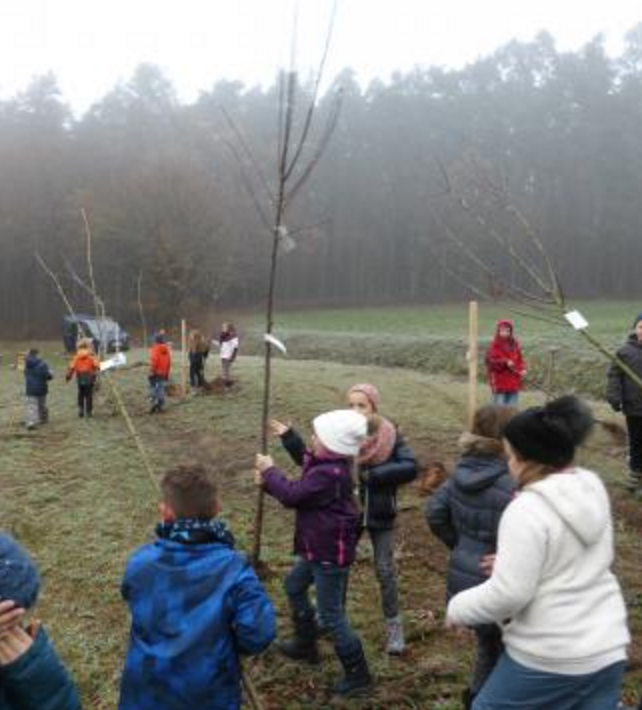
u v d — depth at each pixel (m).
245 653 3.45
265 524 8.88
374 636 5.92
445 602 6.48
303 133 6.09
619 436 12.26
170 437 14.64
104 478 11.59
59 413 19.05
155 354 17.42
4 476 12.26
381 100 65.38
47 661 2.55
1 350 46.44
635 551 7.42
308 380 20.30
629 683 5.12
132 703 3.41
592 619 3.11
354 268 65.06
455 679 5.26
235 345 19.89
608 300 55.75
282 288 63.78
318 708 4.99
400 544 7.86
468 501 4.25
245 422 15.27
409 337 27.44
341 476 4.86
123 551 8.36
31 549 8.65
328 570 4.88
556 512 3.12
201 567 3.43
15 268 53.84
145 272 43.91
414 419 14.44
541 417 3.30
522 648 3.15
